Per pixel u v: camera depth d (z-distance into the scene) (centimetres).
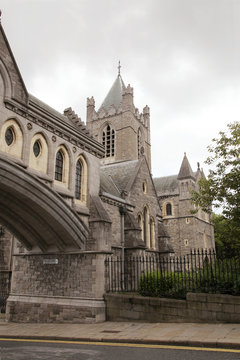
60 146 1738
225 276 1401
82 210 1809
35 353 954
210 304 1288
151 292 1516
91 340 1170
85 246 1786
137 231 2295
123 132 5488
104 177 2742
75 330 1391
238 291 1298
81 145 1900
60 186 1700
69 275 1736
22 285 1897
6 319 1877
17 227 1781
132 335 1171
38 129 1573
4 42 1428
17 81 1466
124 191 2484
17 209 1625
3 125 1399
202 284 1418
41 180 1525
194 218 4772
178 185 5053
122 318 1537
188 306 1337
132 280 2123
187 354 874
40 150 1600
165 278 1516
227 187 1778
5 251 2231
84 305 1617
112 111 5716
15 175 1392
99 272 1652
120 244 2220
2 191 1493
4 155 1373
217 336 1040
